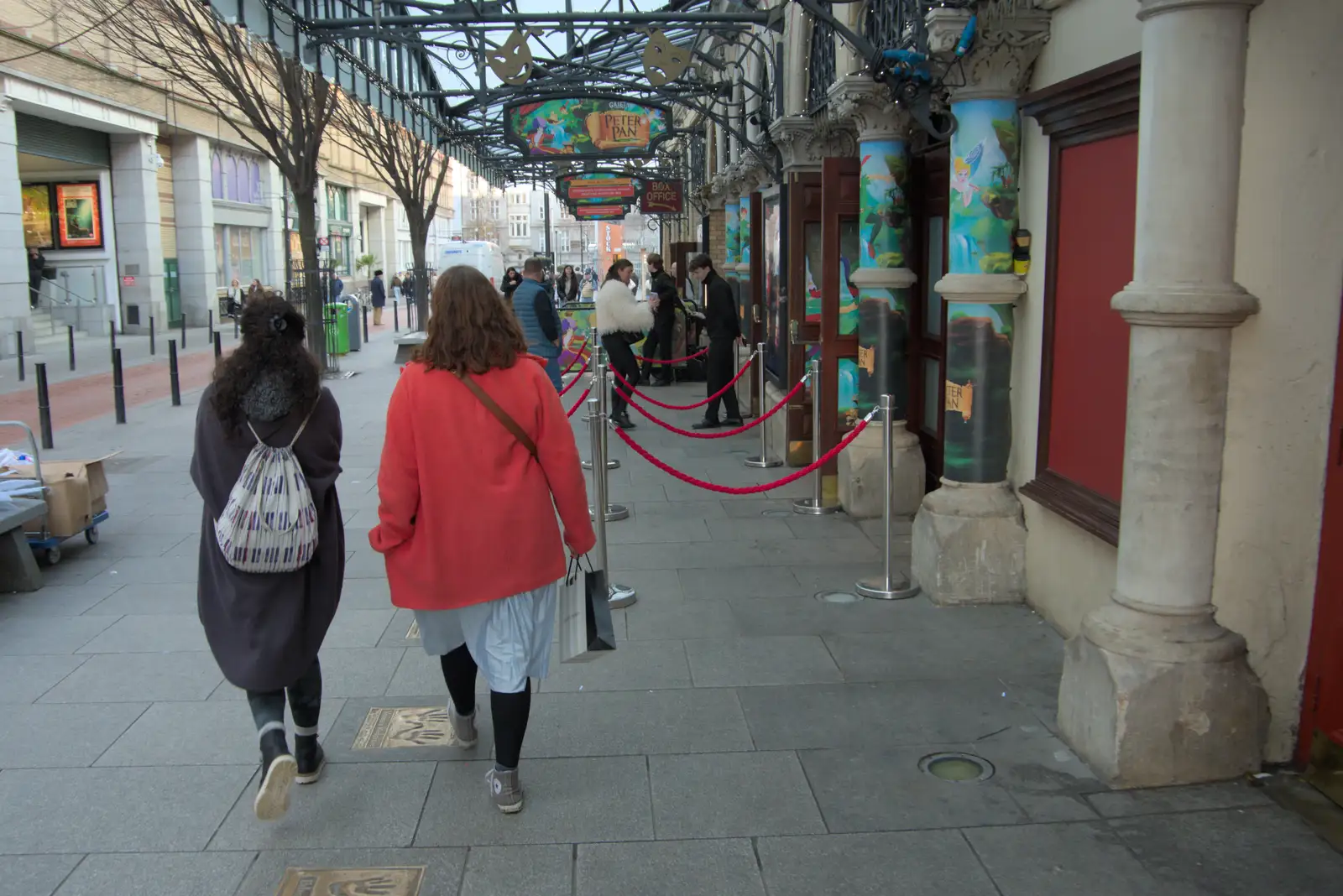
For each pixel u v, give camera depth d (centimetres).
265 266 4150
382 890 319
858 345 768
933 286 771
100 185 3139
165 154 3447
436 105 1484
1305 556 362
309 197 1691
